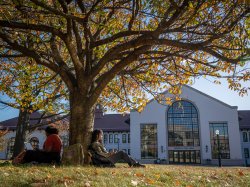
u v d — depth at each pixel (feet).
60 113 81.76
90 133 33.37
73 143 32.78
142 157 178.91
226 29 28.99
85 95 34.17
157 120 182.91
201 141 179.63
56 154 29.96
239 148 177.99
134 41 31.40
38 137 180.65
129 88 51.11
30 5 28.63
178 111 184.96
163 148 178.81
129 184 19.13
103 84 33.50
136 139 180.75
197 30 34.22
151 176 23.15
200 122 182.29
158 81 42.65
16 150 78.18
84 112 33.58
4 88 47.21
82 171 23.70
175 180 22.58
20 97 48.98
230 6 28.96
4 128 186.19
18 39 36.94
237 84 34.60
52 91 58.23
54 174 22.13
